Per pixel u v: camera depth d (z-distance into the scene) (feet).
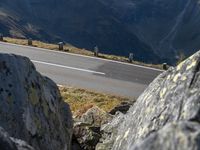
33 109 42.47
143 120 36.76
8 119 38.91
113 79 147.74
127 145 37.65
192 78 33.47
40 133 41.91
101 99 120.06
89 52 197.06
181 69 35.76
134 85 142.41
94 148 61.21
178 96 33.42
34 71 46.78
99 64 169.78
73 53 188.34
